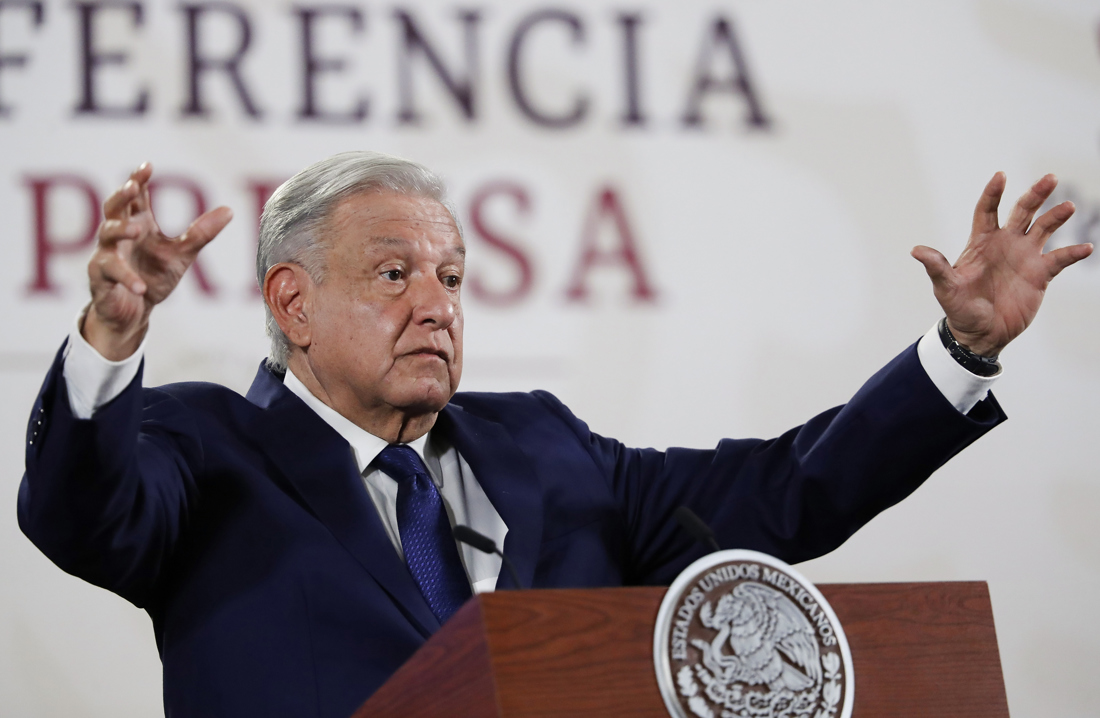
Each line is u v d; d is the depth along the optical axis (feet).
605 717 16.67
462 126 48.39
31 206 45.09
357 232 25.84
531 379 46.57
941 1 52.60
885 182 50.55
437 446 27.12
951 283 23.70
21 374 43.75
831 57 51.29
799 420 47.83
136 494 21.80
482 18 49.42
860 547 46.55
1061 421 48.60
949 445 24.86
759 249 49.06
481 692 16.28
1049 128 52.03
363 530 23.63
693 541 27.32
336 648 22.15
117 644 42.45
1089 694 46.21
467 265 46.98
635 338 47.50
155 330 44.60
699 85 50.24
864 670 18.65
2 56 46.01
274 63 47.83
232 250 45.96
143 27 47.21
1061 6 53.11
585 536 26.09
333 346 25.70
